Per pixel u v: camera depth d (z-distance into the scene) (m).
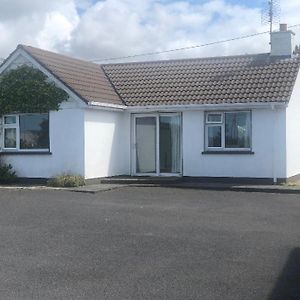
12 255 9.00
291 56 21.86
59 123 19.91
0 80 20.62
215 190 18.45
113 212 13.50
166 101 21.02
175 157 21.27
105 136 20.72
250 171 20.05
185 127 20.95
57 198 16.11
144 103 21.23
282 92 19.77
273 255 9.00
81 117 19.53
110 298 6.84
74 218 12.58
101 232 10.94
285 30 22.12
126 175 21.73
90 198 16.19
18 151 20.59
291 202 15.46
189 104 20.44
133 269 8.15
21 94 20.17
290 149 20.44
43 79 20.08
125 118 21.80
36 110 20.09
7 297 6.88
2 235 10.59
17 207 14.25
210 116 20.66
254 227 11.51
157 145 21.44
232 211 13.73
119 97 21.94
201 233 10.84
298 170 22.05
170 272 7.98
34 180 20.33
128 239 10.27
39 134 20.34
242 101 19.77
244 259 8.73
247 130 20.19
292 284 7.41
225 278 7.68
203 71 22.48
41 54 21.03
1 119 20.91
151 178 20.41
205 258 8.80
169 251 9.29
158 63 24.09
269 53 22.44
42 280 7.60
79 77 21.36
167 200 15.83
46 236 10.52
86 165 19.59
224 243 9.91
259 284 7.40
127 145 21.78
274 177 19.67
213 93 20.72
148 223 11.96
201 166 20.73
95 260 8.68
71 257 8.88
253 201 15.66
